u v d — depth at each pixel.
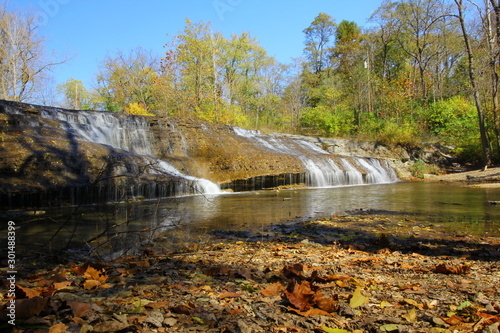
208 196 12.58
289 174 16.86
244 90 42.09
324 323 1.84
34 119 12.58
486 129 23.41
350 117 34.53
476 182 16.91
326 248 4.48
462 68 42.75
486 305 2.08
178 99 30.64
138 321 1.79
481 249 4.37
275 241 5.10
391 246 4.61
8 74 30.53
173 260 3.65
